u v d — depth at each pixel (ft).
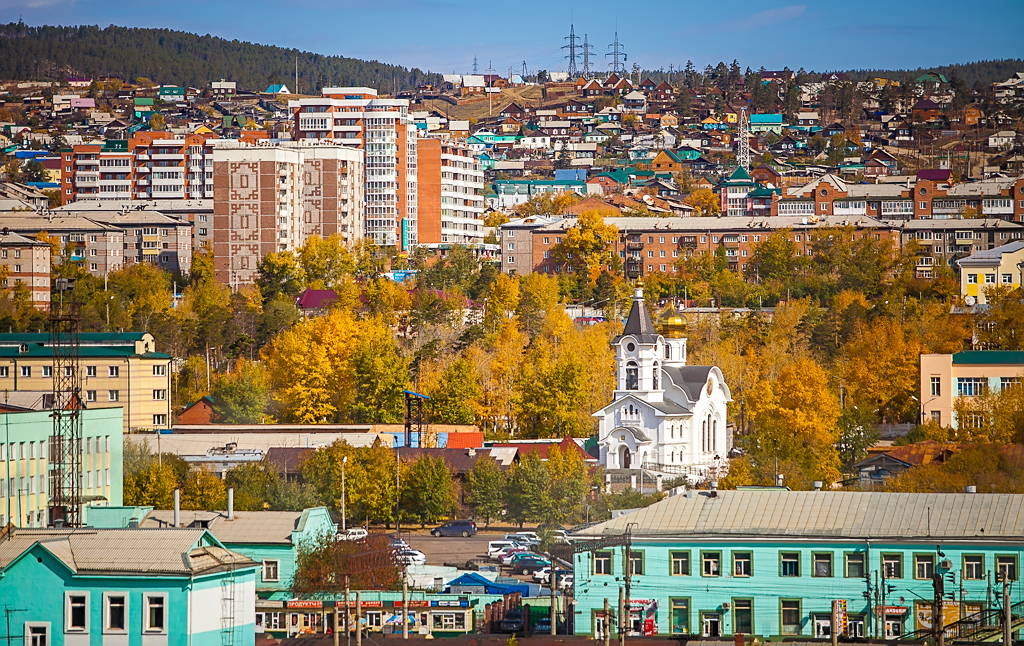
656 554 491.31
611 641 462.60
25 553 405.80
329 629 484.74
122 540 417.69
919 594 474.08
